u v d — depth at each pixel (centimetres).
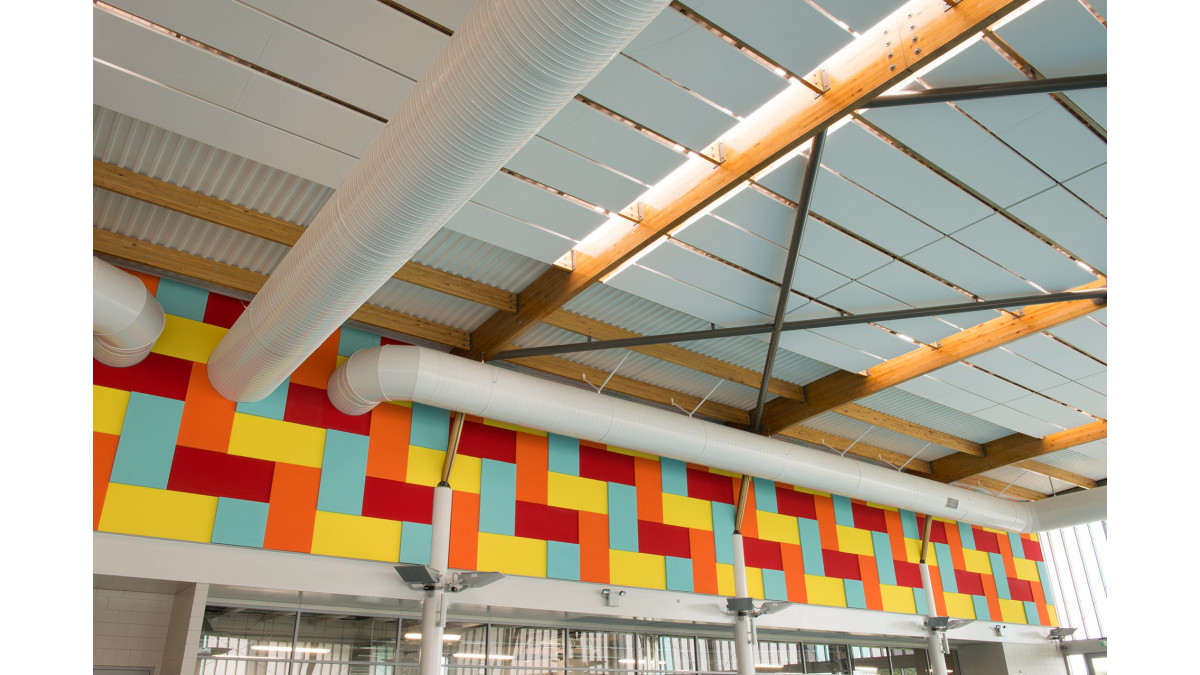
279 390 1395
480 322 1557
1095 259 1304
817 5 848
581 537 1680
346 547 1370
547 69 666
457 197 817
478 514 1555
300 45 873
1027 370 1733
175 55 877
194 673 1163
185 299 1348
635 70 911
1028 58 918
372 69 909
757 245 1273
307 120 977
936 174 1112
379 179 817
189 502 1245
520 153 1038
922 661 2511
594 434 1574
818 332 1566
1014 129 1024
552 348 1510
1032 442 2212
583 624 1788
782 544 2059
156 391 1274
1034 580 2709
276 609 1398
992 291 1402
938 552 2461
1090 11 859
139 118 960
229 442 1314
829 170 1107
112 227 1234
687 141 1019
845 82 929
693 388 1892
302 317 1016
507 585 1541
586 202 1145
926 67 927
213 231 1256
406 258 920
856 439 2261
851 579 2175
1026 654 2558
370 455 1459
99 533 1164
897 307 1458
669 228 1140
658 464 1891
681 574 1808
